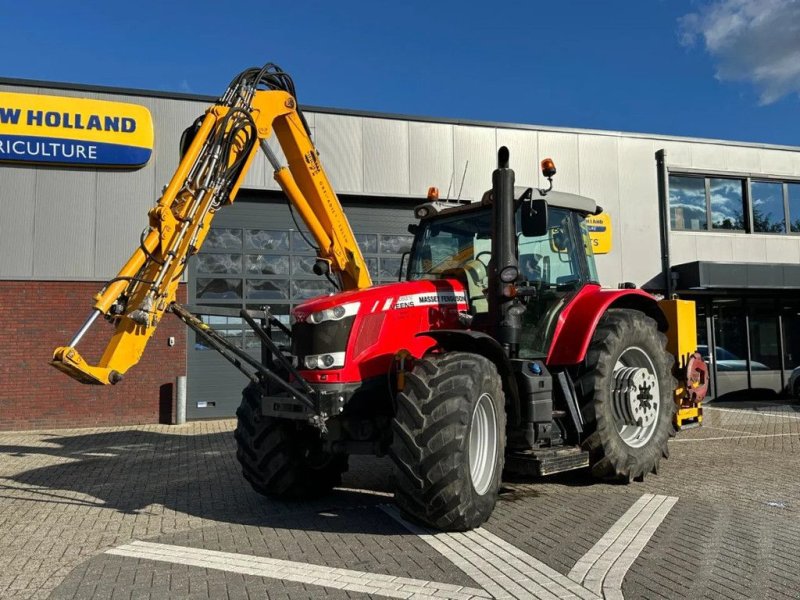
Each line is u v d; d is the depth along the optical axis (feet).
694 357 26.03
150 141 38.19
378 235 43.34
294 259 41.83
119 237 37.81
